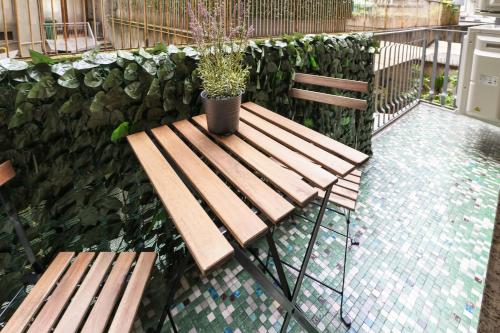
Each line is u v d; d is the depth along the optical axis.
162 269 2.28
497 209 0.48
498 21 3.86
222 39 1.70
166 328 1.87
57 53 1.88
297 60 2.72
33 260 1.55
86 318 1.28
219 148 1.57
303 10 3.53
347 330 1.82
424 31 5.43
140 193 2.14
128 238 2.18
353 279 2.16
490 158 3.80
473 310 1.92
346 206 1.85
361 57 3.50
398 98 5.21
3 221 1.67
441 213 2.83
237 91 1.69
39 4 1.85
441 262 2.29
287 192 1.20
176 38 2.45
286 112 2.83
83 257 1.54
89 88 1.75
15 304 1.79
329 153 1.49
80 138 1.80
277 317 1.93
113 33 2.22
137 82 1.89
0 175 1.42
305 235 2.59
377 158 3.86
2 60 1.53
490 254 0.50
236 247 1.19
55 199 1.81
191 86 2.13
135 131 1.98
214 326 1.88
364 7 4.74
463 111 3.99
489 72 3.59
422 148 4.11
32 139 1.65
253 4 2.93
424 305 1.96
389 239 2.53
